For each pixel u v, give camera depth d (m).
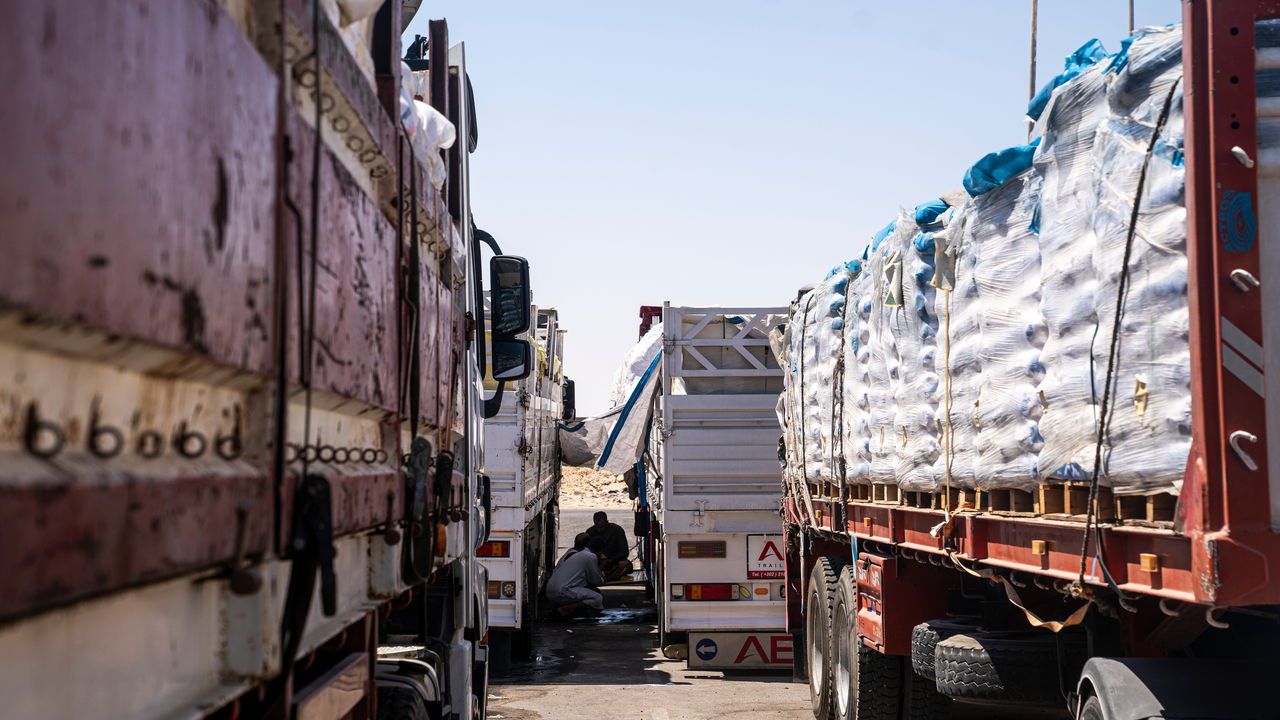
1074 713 4.68
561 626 15.91
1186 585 3.30
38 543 1.32
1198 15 3.23
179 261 1.71
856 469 7.50
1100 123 3.80
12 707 1.36
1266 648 3.97
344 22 3.00
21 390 1.36
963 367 5.14
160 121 1.64
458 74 5.88
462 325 5.62
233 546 1.98
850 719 7.88
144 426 1.72
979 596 7.05
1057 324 4.11
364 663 3.39
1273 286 3.17
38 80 1.31
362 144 3.10
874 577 7.45
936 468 5.66
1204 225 3.18
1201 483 3.13
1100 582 3.85
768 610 11.71
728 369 12.01
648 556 19.09
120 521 1.54
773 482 11.80
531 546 13.34
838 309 8.16
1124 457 3.56
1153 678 3.79
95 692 1.57
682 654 12.40
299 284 2.36
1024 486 4.55
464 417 5.64
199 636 1.96
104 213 1.47
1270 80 3.21
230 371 1.97
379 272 3.22
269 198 2.15
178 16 1.71
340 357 2.74
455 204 5.71
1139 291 3.48
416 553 3.86
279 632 2.27
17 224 1.27
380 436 3.41
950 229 5.32
